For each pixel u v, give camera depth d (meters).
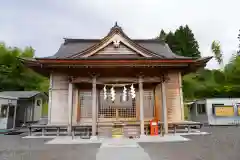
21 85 33.28
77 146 8.37
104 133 11.77
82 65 11.16
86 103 12.68
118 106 12.62
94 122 10.56
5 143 9.26
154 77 11.65
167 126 11.39
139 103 12.20
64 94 12.78
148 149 7.50
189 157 6.16
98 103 12.59
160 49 15.62
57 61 11.04
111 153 6.76
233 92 30.20
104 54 13.20
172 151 7.09
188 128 12.32
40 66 12.34
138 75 11.52
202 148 7.66
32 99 19.09
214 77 39.53
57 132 11.61
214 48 56.94
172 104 13.07
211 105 20.73
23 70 34.66
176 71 13.55
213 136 11.10
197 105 23.28
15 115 15.64
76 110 12.47
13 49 38.28
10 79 32.69
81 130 11.98
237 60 36.84
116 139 10.02
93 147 8.11
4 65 34.09
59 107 12.62
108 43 13.12
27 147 8.17
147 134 11.66
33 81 36.06
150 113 12.69
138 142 9.16
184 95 35.47
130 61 11.09
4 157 6.37
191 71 14.12
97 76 11.49
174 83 13.38
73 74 11.84
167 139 9.78
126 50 13.28
